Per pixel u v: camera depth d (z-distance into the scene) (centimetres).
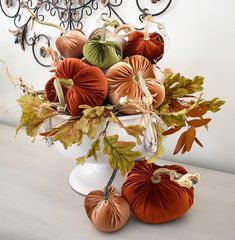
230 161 71
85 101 42
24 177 64
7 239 47
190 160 76
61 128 42
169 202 49
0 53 92
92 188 56
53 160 72
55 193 58
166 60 70
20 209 53
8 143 81
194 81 49
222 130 70
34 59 86
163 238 48
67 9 77
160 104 45
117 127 44
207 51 66
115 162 41
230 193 61
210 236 48
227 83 66
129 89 43
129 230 49
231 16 62
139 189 50
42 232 48
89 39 48
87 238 47
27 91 50
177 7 66
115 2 71
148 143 46
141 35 49
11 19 86
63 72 43
